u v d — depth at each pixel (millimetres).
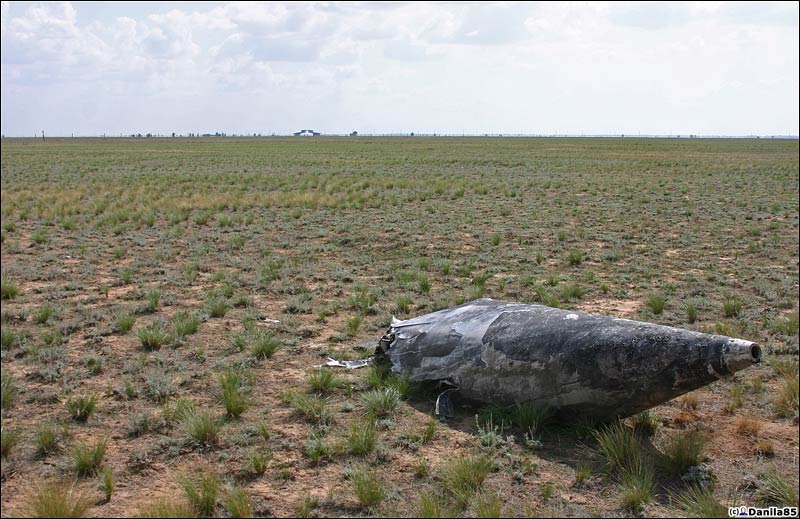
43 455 5898
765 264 15523
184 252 16297
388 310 11008
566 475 5727
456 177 40344
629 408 6344
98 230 19641
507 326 7117
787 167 52031
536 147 101438
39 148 100312
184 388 7547
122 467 5719
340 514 5031
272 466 5762
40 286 12828
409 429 6566
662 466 5855
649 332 6281
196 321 9859
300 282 13164
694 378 5941
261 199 27141
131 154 77312
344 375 7988
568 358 6488
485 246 17266
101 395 7316
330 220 21844
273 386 7684
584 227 20703
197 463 5809
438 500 5234
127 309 10805
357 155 72750
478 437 6430
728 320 10617
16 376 7836
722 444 6352
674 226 21172
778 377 8070
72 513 4875
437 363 7422
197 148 99562
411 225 20484
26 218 22266
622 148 98750
